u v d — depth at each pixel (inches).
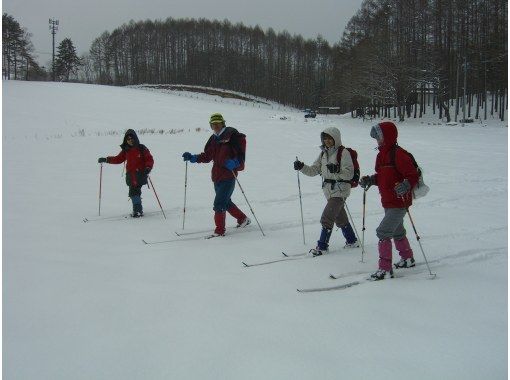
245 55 3983.8
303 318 146.6
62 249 227.3
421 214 311.4
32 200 353.4
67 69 3646.7
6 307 155.0
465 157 646.5
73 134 904.3
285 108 3435.0
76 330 138.0
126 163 308.7
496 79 1744.6
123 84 4025.6
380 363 118.6
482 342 130.2
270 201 361.7
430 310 153.1
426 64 1956.2
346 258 216.2
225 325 141.0
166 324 141.9
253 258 215.5
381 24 2337.6
